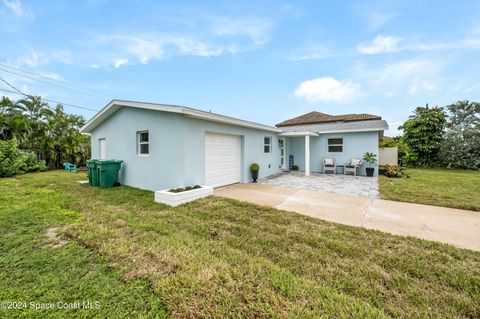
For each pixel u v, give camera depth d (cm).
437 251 303
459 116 1823
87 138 1661
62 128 1593
